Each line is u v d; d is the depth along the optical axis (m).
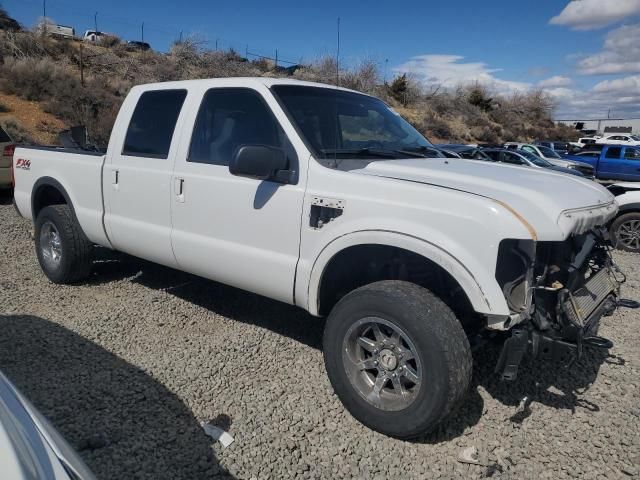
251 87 4.01
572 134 64.38
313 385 3.78
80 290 5.54
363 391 3.29
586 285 3.48
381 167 3.57
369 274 3.72
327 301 3.70
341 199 3.35
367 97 4.77
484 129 48.53
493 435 3.29
